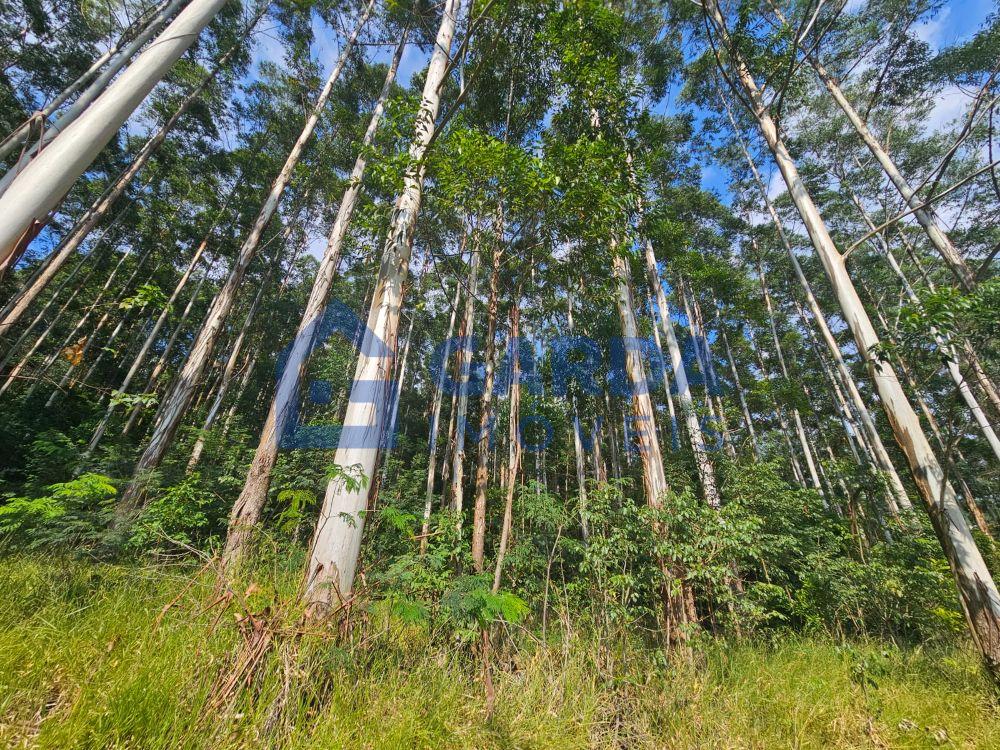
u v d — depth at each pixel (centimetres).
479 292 1263
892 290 1373
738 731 309
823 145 1397
